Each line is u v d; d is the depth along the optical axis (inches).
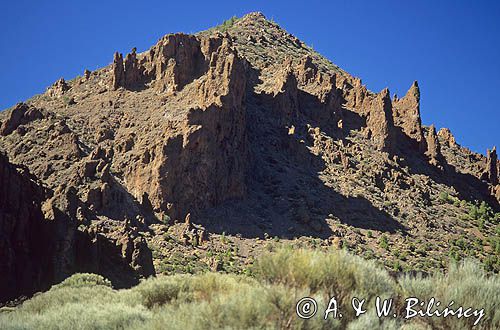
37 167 3105.3
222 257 2837.1
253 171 3863.2
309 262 511.8
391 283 530.3
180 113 3777.1
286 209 3540.8
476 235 3988.7
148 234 2903.5
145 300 869.2
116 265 2155.5
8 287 1785.2
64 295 1038.4
